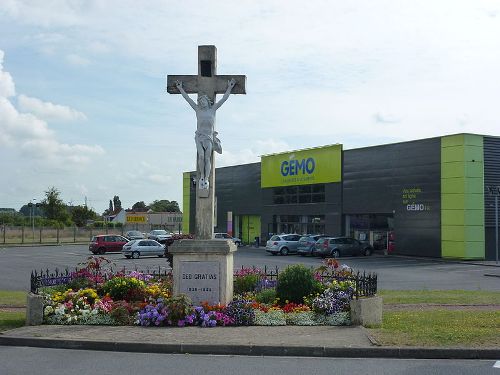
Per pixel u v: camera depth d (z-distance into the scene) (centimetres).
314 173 4862
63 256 4397
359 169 4406
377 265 3328
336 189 4622
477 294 1841
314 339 1034
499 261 3519
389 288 2169
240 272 1634
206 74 1364
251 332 1105
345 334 1080
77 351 1008
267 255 4416
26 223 8669
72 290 1376
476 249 3578
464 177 3562
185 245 1273
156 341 1022
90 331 1123
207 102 1348
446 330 1104
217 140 1341
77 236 7688
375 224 4325
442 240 3694
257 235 5866
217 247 1272
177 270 1276
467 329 1112
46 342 1046
